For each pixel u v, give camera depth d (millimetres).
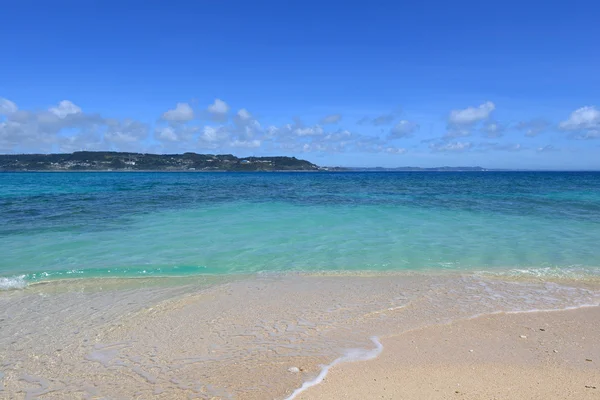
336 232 13047
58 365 4605
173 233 12789
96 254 10102
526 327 5676
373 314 6199
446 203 21969
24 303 6676
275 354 4840
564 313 6234
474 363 4566
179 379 4258
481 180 60562
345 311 6332
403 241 11719
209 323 5840
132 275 8398
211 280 8086
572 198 25094
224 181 55875
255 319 5996
